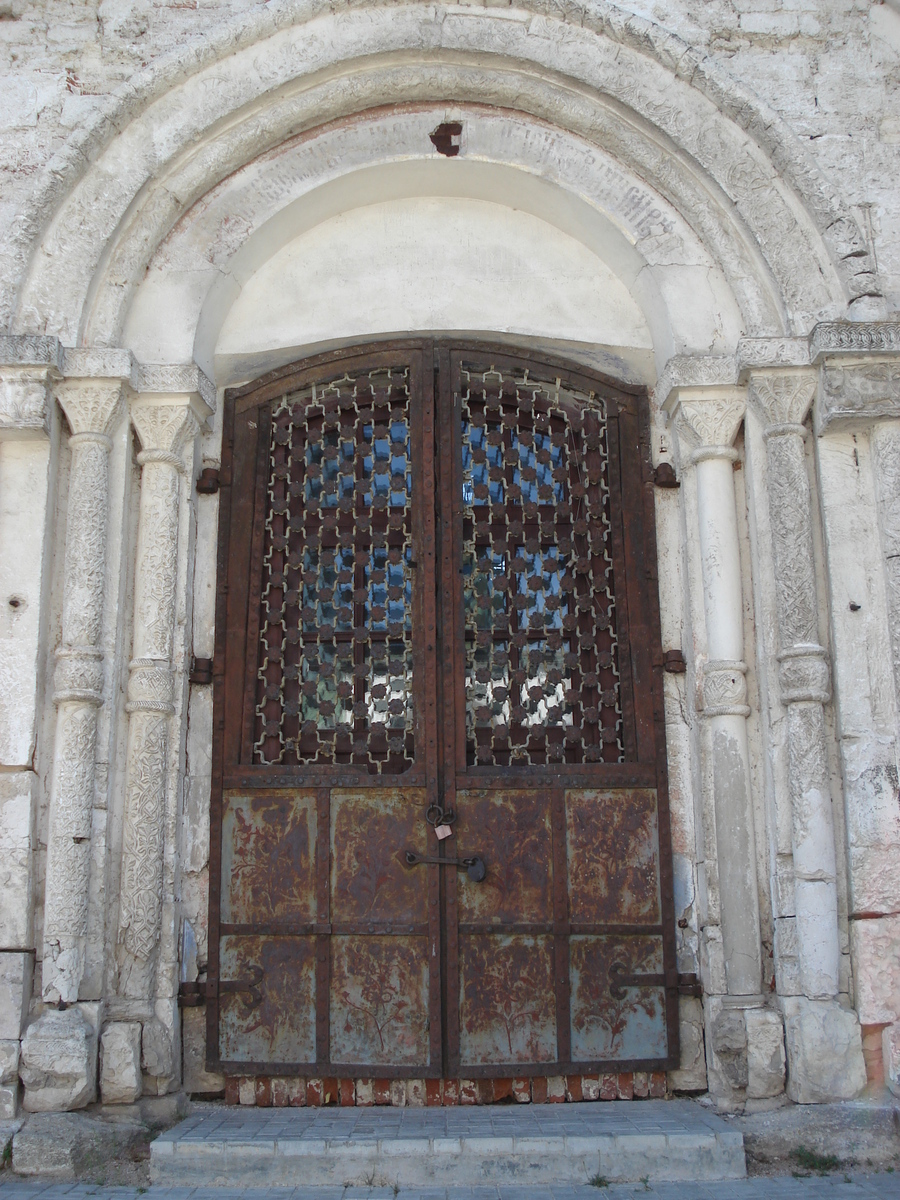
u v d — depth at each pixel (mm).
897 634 4332
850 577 4461
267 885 4633
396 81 4934
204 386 4840
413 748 4801
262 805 4711
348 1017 4520
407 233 5277
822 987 4121
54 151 4859
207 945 4578
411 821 4680
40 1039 4020
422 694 4785
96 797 4340
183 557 4785
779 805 4352
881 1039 4117
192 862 4680
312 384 5211
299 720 4867
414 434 5102
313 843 4660
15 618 4402
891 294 4703
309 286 5207
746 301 4773
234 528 5039
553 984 4559
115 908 4352
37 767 4312
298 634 4945
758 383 4617
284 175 5016
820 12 5035
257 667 4891
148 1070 4211
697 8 5023
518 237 5281
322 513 5090
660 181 4930
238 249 4957
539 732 4852
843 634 4402
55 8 5020
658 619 4926
